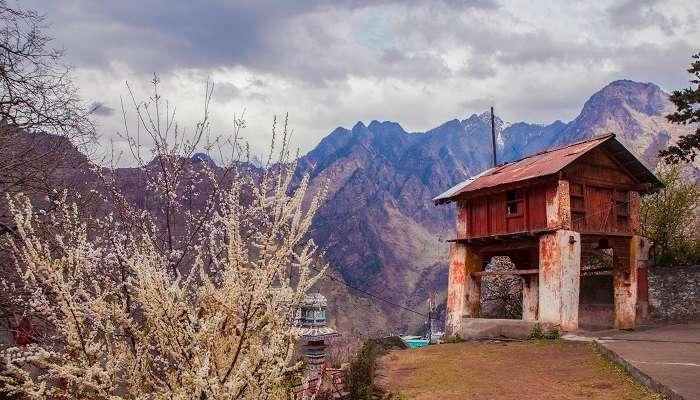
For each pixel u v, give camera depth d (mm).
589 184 19812
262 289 3494
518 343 17922
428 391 12141
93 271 4504
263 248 3699
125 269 4637
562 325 18016
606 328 21203
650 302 22406
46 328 5207
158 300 3574
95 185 6531
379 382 13266
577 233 18859
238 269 3625
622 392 10180
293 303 3715
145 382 3736
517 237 20234
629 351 13094
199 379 3195
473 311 22250
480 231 22078
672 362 11305
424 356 17438
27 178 8117
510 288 30891
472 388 12047
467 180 24453
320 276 3883
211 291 3680
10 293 6918
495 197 21641
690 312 21219
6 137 8641
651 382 9797
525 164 22297
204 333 3432
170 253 4875
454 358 16406
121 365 3719
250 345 3537
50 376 3316
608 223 20203
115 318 3803
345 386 12820
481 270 22828
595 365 13094
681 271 21906
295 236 3699
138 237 5070
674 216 24703
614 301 20344
